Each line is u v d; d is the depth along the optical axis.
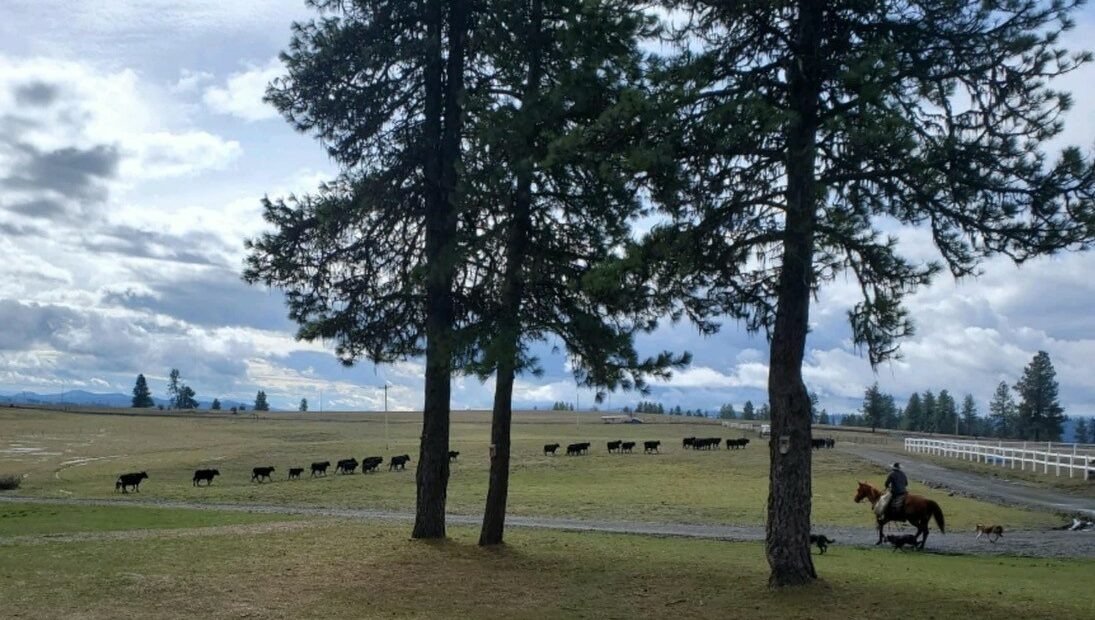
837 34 13.22
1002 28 12.31
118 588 13.75
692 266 13.71
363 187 19.00
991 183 12.29
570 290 17.72
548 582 14.95
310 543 19.36
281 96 19.50
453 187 18.75
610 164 13.48
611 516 30.94
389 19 19.31
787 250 12.75
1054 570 17.05
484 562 17.03
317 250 19.64
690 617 12.06
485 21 18.14
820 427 145.12
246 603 12.82
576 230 18.38
